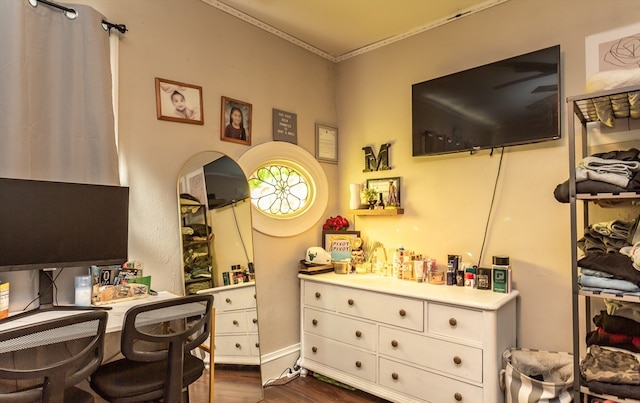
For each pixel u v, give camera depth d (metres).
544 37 2.24
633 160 1.66
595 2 2.07
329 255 2.94
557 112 2.09
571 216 1.72
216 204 2.41
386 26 2.79
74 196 1.71
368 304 2.44
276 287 2.81
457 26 2.61
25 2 1.63
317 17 2.68
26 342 1.31
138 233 2.07
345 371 2.56
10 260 1.52
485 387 1.95
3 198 1.52
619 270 1.60
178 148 2.26
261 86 2.76
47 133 1.70
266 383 2.67
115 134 1.95
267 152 2.75
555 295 2.17
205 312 1.76
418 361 2.20
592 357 1.74
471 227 2.50
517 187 2.32
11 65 1.58
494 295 2.14
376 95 3.06
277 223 2.81
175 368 1.53
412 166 2.81
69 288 1.84
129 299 1.89
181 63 2.29
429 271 2.55
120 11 2.02
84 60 1.81
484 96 2.37
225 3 2.51
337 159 3.29
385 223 2.96
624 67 1.98
